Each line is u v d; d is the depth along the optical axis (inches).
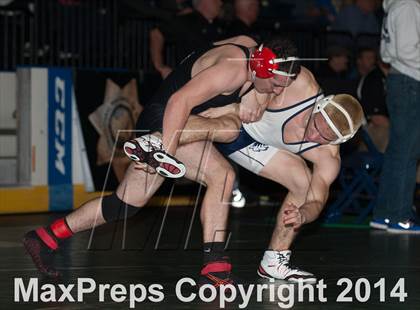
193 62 225.6
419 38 352.8
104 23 459.8
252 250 300.2
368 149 406.6
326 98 225.3
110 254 284.8
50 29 445.1
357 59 496.4
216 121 227.5
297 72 218.2
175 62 441.1
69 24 449.7
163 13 439.2
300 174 243.0
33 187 413.4
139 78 437.4
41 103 415.5
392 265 272.4
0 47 434.9
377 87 423.8
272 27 501.4
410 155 360.2
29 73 413.1
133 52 469.1
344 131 222.8
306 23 553.0
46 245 234.5
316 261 279.0
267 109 233.9
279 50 215.0
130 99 434.3
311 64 507.5
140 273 249.9
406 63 353.1
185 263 268.8
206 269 228.4
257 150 245.9
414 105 356.8
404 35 350.6
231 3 493.0
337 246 314.7
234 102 225.6
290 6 593.0
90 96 424.5
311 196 232.2
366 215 390.9
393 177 361.7
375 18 559.5
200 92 210.8
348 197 417.7
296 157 245.4
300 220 210.7
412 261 280.7
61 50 449.1
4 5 436.8
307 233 352.8
